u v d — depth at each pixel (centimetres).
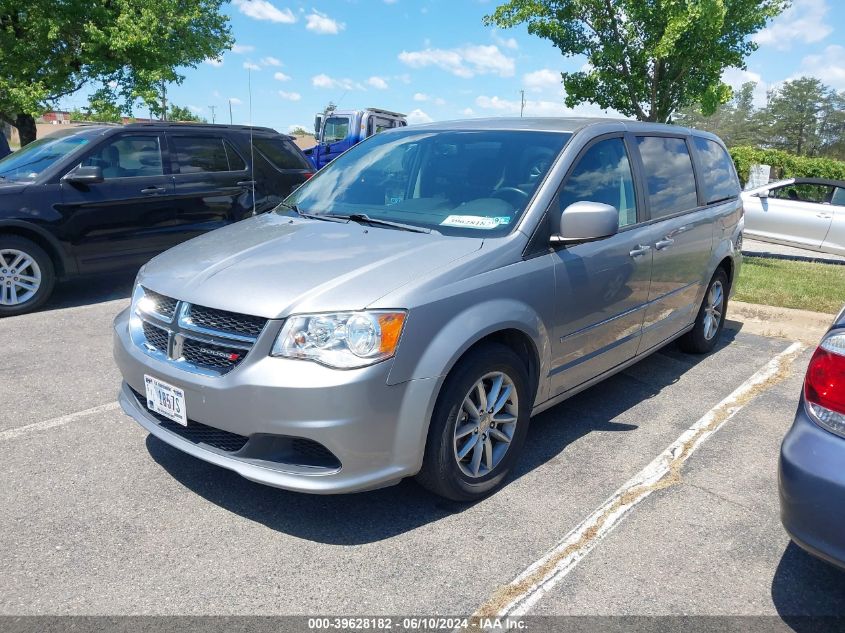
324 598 249
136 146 705
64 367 483
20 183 633
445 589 255
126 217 686
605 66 1006
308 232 348
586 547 285
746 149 2358
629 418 425
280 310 269
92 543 278
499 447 329
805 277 907
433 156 397
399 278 283
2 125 1711
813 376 226
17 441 366
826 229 1173
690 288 492
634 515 311
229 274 299
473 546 283
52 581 254
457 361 294
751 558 281
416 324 273
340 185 416
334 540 285
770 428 414
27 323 599
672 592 258
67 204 644
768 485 343
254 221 398
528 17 999
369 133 1847
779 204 1210
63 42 1567
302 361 263
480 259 307
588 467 358
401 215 363
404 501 318
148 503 309
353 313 266
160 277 319
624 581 263
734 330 642
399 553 277
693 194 498
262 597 248
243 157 791
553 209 345
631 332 420
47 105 1577
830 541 211
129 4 1568
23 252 623
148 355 306
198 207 743
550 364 347
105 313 637
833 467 210
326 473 268
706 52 935
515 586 258
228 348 278
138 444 366
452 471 299
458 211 351
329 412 260
